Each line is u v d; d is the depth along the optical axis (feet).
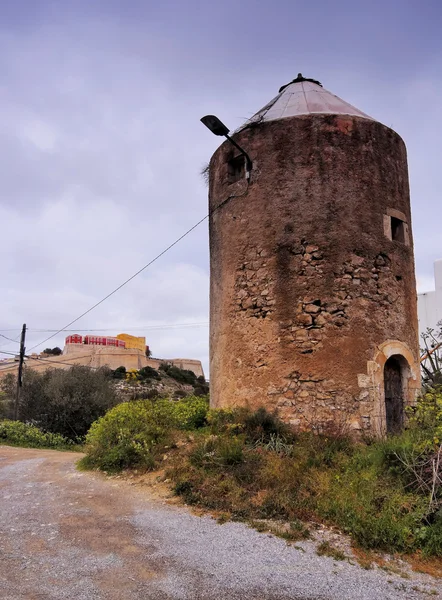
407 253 33.99
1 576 15.12
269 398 30.60
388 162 33.88
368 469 23.00
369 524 18.53
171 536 18.38
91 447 33.53
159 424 32.68
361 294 30.68
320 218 31.45
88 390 79.77
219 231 36.32
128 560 16.34
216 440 26.96
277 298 31.40
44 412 77.46
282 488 21.79
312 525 19.38
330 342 29.78
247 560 16.48
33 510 21.99
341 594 14.58
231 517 20.26
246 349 32.35
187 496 22.39
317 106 34.47
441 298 66.90
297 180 32.27
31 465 34.71
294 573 15.71
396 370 32.50
